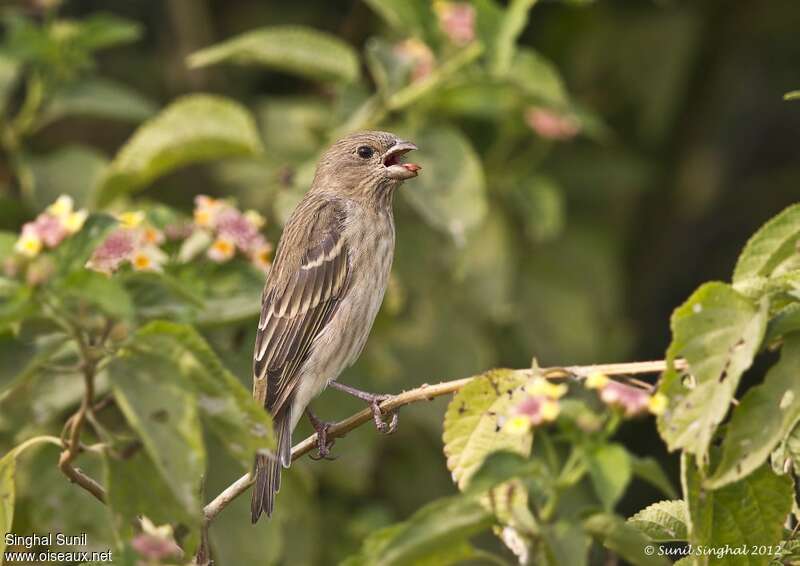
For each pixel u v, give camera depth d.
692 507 6.27
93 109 12.41
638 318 16.94
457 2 12.70
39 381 8.53
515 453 5.77
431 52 11.62
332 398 10.94
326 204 10.66
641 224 16.92
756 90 18.05
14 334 6.91
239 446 6.20
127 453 6.25
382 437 11.67
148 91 15.65
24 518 8.80
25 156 11.95
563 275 14.45
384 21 14.95
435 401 12.16
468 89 11.55
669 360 6.23
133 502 6.25
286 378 9.97
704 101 16.83
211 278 9.18
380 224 10.80
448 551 6.00
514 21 11.17
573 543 5.72
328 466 11.02
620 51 15.73
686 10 16.03
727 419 8.12
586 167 15.33
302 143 13.48
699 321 6.25
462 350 12.52
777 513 6.66
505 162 14.15
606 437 5.86
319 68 11.59
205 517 7.46
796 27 16.77
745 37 17.20
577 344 13.98
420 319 12.59
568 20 15.50
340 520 12.71
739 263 7.11
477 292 12.98
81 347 6.04
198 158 11.42
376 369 11.88
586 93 15.77
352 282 10.49
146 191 13.99
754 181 17.69
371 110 11.68
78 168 11.97
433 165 10.90
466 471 6.80
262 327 9.89
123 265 7.79
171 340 6.07
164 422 5.93
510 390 6.80
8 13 12.85
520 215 14.45
